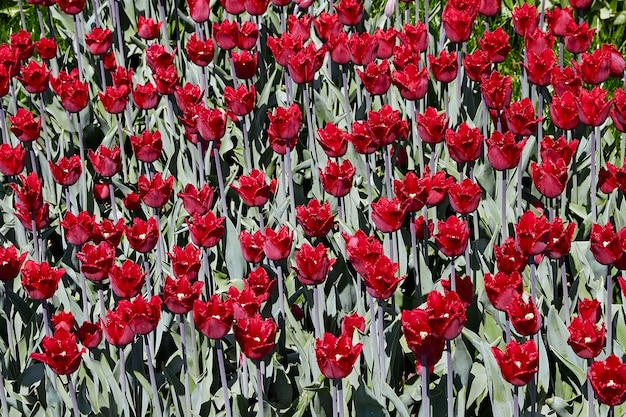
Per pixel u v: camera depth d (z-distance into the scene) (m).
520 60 6.41
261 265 3.71
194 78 5.56
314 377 3.39
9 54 4.73
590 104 3.79
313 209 3.33
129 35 6.06
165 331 3.73
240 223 4.19
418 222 3.80
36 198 3.69
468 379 3.34
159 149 4.22
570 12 4.70
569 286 4.14
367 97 4.46
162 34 6.12
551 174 3.44
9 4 7.24
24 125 4.07
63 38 6.46
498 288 2.99
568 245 3.22
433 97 5.23
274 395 3.49
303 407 3.17
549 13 4.73
